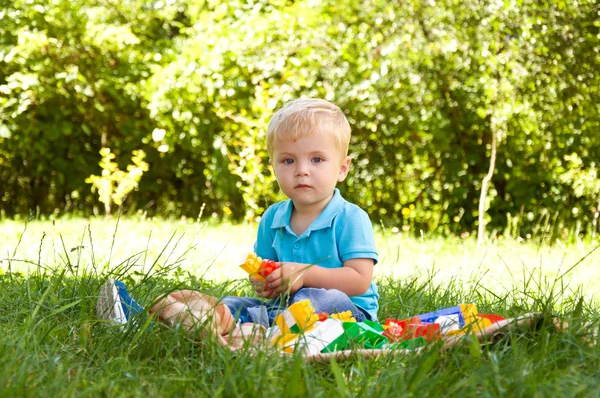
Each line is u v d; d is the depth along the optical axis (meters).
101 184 9.71
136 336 2.39
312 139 2.98
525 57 8.48
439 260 6.57
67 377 2.17
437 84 9.16
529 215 9.78
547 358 2.25
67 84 9.99
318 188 3.00
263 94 8.97
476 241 8.90
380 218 9.97
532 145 9.41
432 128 9.35
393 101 9.18
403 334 2.64
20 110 9.72
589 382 2.04
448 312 2.91
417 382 1.97
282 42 8.89
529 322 2.50
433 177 9.88
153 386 2.09
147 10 10.36
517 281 5.32
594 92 8.92
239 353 2.26
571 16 8.57
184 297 2.59
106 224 8.63
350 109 9.04
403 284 4.39
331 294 2.87
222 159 9.79
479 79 8.88
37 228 7.96
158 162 10.67
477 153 9.77
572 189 9.63
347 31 8.79
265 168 9.39
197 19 9.97
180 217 10.77
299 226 3.11
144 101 10.08
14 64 10.05
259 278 2.85
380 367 2.26
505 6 8.22
